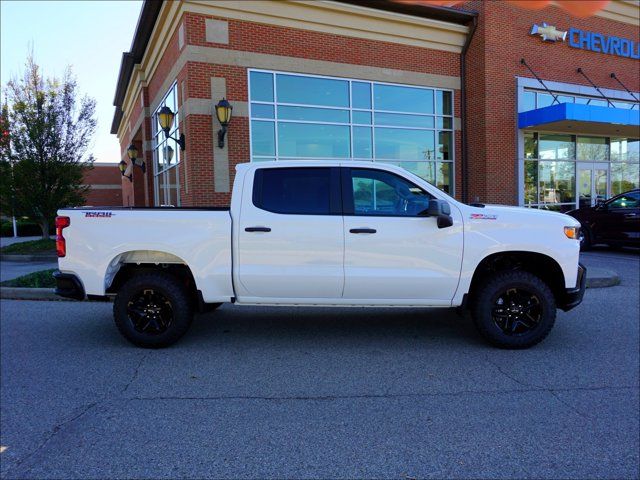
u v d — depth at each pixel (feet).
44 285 27.96
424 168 52.65
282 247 16.30
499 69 52.31
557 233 16.39
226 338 18.52
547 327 16.46
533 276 16.48
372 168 16.71
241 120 43.01
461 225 16.25
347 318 21.45
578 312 21.81
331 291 16.51
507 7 52.44
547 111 50.19
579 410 12.10
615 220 40.06
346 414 11.96
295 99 45.70
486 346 17.26
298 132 46.01
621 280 28.86
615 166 63.93
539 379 14.14
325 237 16.24
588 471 9.45
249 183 16.74
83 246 16.92
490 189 52.44
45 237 56.90
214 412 12.14
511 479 9.18
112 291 18.11
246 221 16.42
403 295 16.51
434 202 15.55
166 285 16.92
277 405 12.52
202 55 41.32
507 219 16.35
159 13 47.91
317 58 45.98
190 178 41.73
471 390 13.38
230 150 42.68
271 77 44.52
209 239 16.49
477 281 17.15
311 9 44.98
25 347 17.63
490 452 10.13
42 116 53.11
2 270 39.34
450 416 11.80
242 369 15.17
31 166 52.29
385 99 50.06
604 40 58.44
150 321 17.26
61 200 55.16
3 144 52.21
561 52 56.03
